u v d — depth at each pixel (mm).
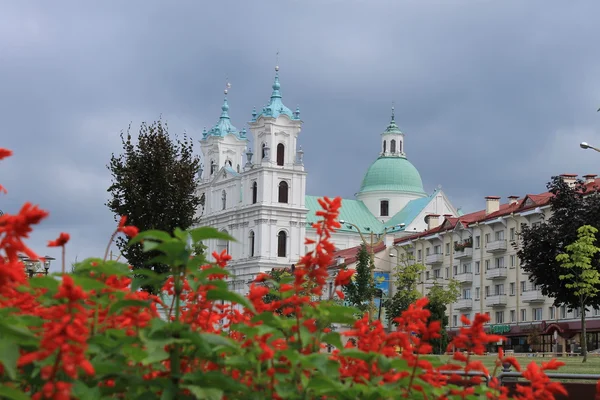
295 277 8352
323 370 7133
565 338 88812
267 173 161500
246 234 163625
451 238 112250
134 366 7398
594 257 58344
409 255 100500
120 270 7688
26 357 5836
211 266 7695
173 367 7086
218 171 175875
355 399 7281
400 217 178125
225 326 9430
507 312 99625
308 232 163250
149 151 48969
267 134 163500
